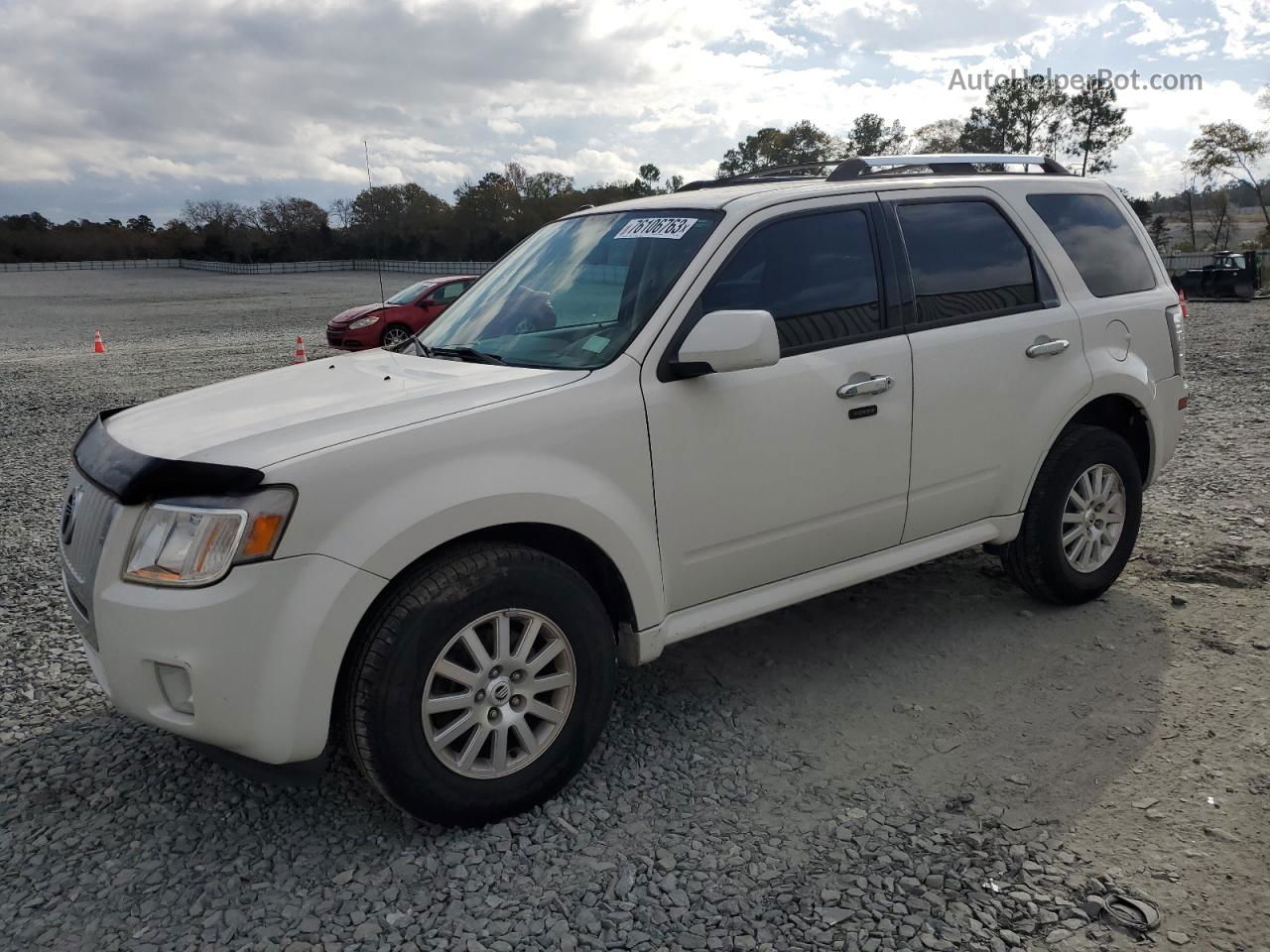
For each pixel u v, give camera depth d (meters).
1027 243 4.12
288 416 2.80
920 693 3.68
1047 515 4.13
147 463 2.58
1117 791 2.98
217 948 2.39
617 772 3.18
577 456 2.89
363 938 2.42
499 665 2.79
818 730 3.44
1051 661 3.89
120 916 2.52
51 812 3.02
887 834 2.80
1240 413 9.06
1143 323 4.43
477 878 2.65
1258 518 5.59
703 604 3.33
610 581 3.11
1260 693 3.55
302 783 2.62
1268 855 2.64
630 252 3.47
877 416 3.53
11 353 19.80
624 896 2.56
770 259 3.37
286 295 45.38
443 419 2.73
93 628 2.69
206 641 2.45
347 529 2.53
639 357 3.07
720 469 3.20
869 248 3.62
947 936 2.37
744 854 2.73
